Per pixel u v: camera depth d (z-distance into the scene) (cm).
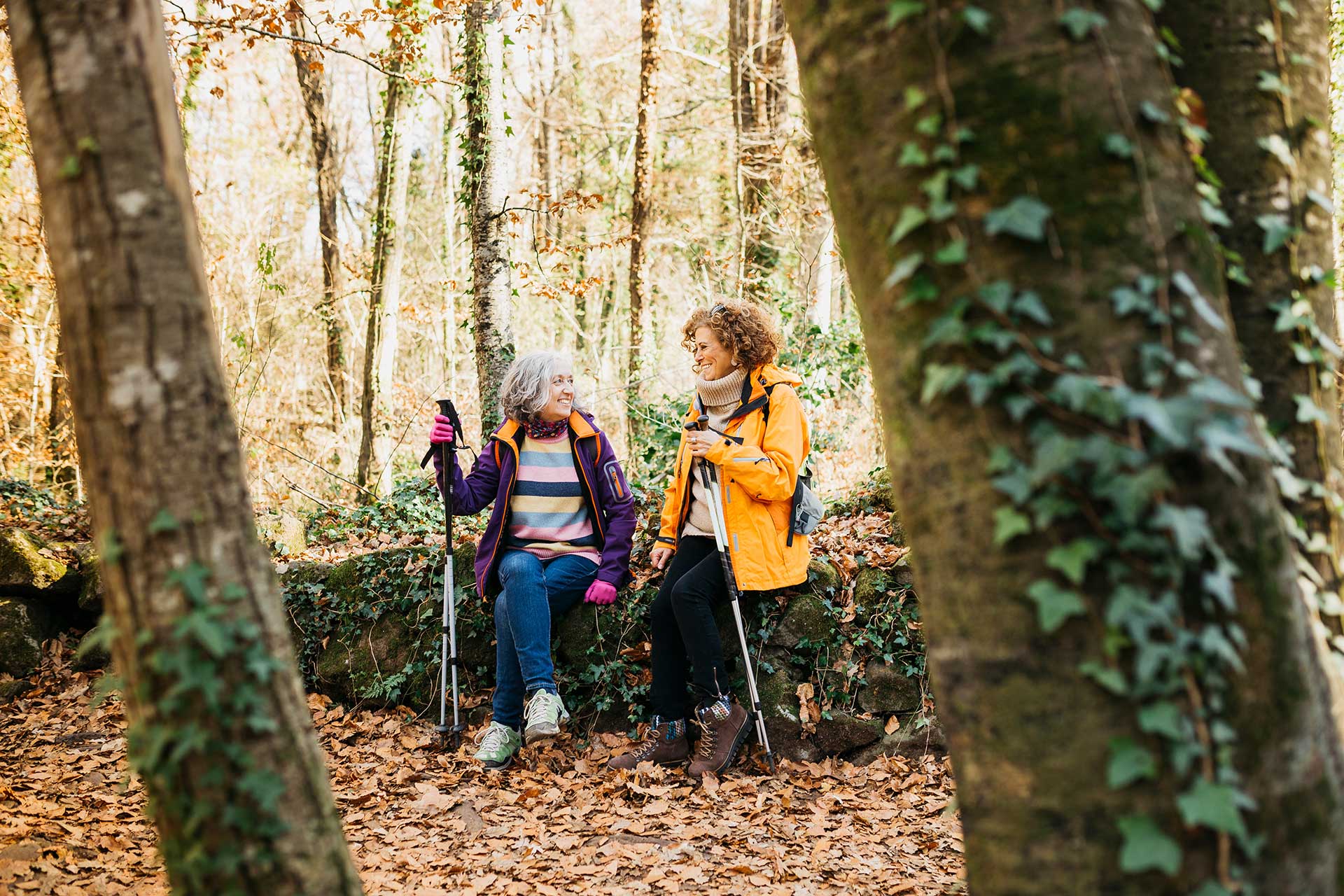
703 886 299
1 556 485
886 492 527
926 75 159
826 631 416
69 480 972
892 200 164
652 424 619
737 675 414
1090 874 149
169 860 176
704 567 386
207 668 169
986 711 157
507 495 408
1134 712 148
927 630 169
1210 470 151
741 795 368
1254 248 199
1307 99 206
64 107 165
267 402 1234
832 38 170
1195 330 155
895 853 322
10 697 461
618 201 1587
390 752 411
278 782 172
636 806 362
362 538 591
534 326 1700
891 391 169
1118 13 161
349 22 724
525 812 354
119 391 166
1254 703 152
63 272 169
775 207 1095
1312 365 200
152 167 168
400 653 454
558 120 1612
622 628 430
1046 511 149
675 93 1533
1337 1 753
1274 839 150
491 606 445
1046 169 154
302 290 1323
